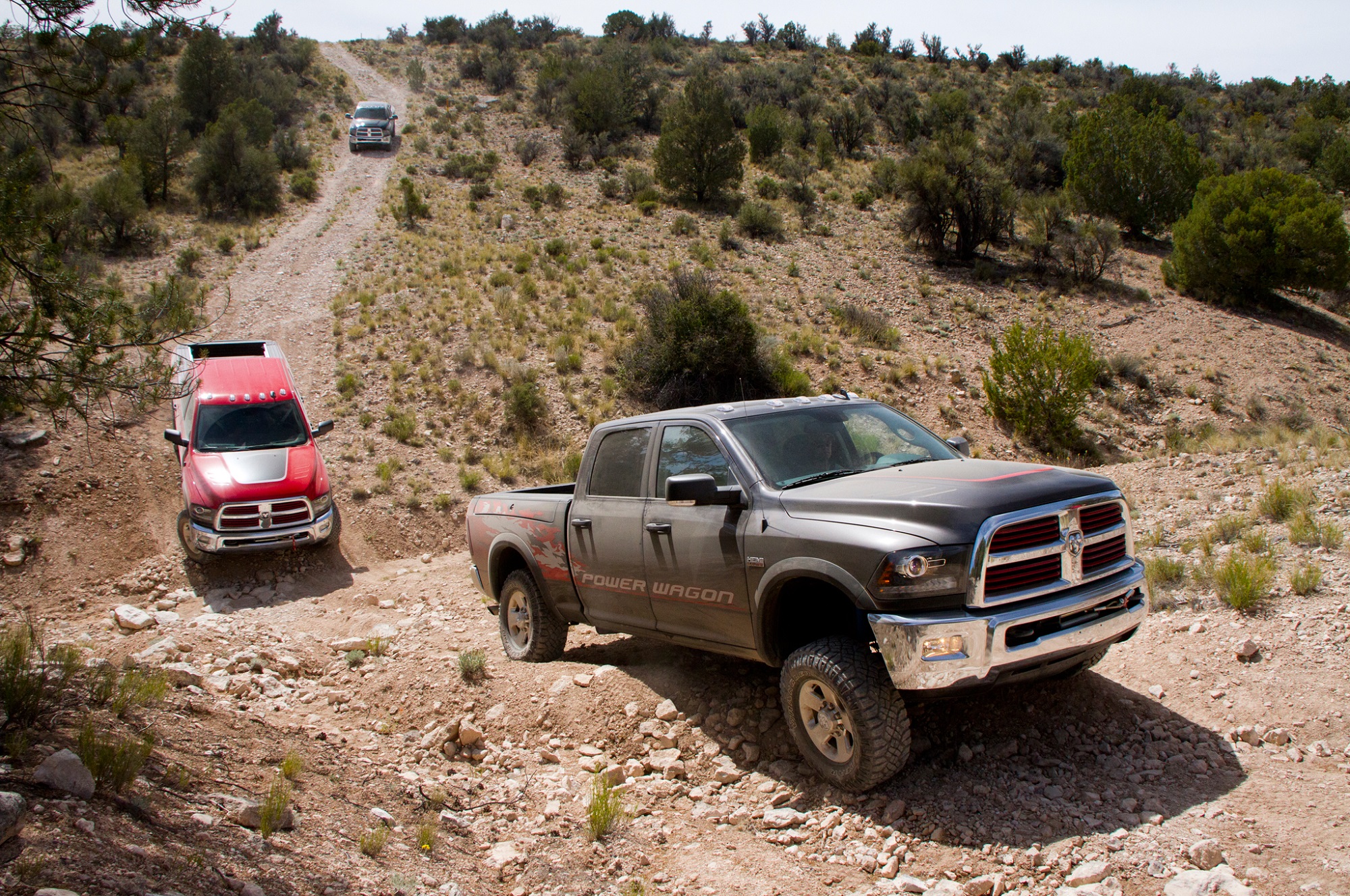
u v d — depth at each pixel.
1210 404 20.75
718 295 19.34
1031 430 18.69
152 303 6.34
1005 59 75.31
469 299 22.25
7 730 4.00
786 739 4.74
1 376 5.55
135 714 4.80
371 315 20.61
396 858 3.62
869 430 5.19
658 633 5.30
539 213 33.34
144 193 32.19
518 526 6.44
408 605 9.48
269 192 32.78
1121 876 3.35
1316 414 20.58
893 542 3.85
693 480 4.43
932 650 3.71
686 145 36.03
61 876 2.68
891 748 3.91
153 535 11.80
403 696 6.09
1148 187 34.44
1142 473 11.18
